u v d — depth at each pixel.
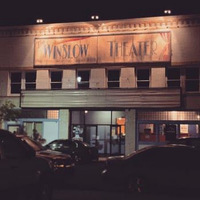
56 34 29.72
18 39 30.53
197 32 27.09
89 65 29.03
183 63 27.25
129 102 27.98
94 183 16.33
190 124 27.41
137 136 28.23
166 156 13.24
